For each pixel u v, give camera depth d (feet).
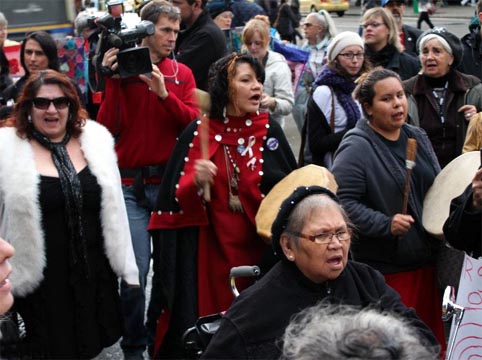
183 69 20.85
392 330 7.55
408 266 17.22
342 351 7.28
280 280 12.12
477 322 13.96
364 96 17.38
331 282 12.14
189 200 17.58
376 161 17.22
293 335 8.47
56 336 16.11
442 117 21.98
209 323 13.87
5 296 12.03
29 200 15.62
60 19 43.21
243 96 17.38
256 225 17.02
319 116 22.45
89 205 16.15
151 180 19.79
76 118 16.44
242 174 17.62
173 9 20.63
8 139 15.96
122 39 19.04
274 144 17.83
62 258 16.02
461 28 81.25
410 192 17.28
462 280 14.19
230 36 31.09
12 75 33.73
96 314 16.48
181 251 17.99
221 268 17.84
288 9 56.44
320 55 32.37
